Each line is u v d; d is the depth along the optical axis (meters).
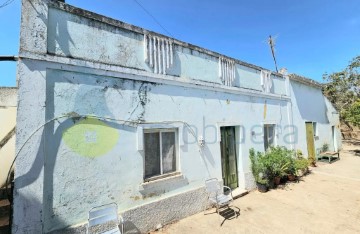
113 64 5.03
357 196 7.72
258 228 5.54
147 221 5.26
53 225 4.02
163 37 6.10
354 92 22.50
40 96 4.01
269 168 8.61
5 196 4.43
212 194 6.67
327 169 11.72
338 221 5.90
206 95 7.14
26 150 3.80
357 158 14.72
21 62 3.87
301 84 13.18
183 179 6.18
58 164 4.15
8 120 4.68
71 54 4.48
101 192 4.65
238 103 8.40
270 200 7.40
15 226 3.62
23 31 3.93
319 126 14.88
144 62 5.65
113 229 4.44
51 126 4.12
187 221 5.86
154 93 5.75
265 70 10.12
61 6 4.41
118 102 5.06
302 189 8.49
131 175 5.13
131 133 5.23
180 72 6.47
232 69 8.25
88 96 4.63
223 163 7.85
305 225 5.70
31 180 3.80
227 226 5.62
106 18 5.02
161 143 5.93
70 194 4.25
